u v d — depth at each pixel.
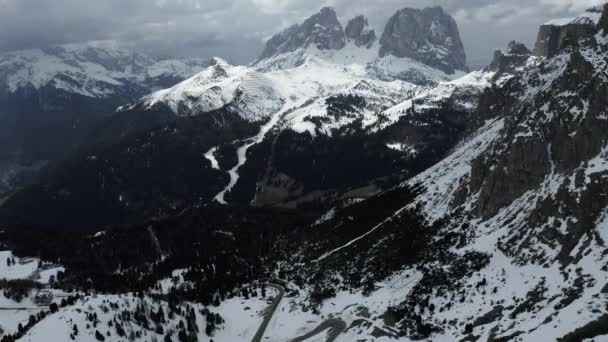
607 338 134.88
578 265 166.25
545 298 163.00
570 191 188.62
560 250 177.88
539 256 182.12
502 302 172.88
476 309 177.25
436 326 180.38
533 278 174.38
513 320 162.62
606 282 152.38
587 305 148.12
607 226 170.88
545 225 189.50
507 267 188.25
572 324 144.25
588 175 188.38
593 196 180.62
